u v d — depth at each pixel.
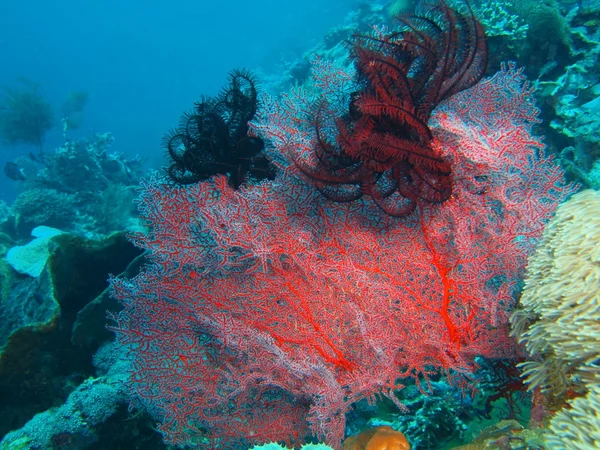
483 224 3.51
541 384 2.69
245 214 3.80
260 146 4.25
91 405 4.48
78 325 5.55
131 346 4.38
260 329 4.04
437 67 2.98
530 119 4.19
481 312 3.57
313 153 3.63
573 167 5.37
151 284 4.21
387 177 3.22
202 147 4.11
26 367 4.98
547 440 2.14
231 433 4.18
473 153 2.91
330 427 3.54
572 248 2.49
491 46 6.63
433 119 3.05
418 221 3.56
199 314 3.90
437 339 3.49
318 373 3.49
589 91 5.97
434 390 4.18
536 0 6.53
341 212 3.85
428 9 3.12
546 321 2.57
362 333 3.40
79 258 6.31
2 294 7.34
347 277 3.70
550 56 6.50
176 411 4.23
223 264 3.82
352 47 3.30
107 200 12.48
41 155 17.20
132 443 4.70
